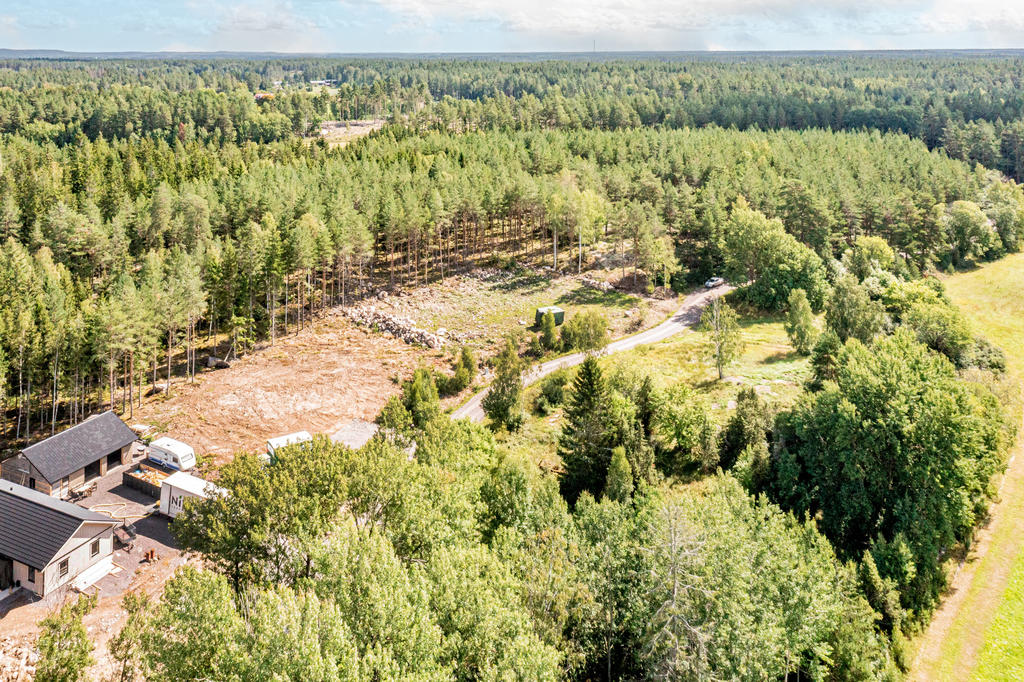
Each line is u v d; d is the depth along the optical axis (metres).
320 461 41.19
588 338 97.94
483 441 59.66
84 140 192.00
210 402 81.38
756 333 104.12
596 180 150.38
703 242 134.62
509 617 30.14
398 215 118.56
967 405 55.53
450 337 104.19
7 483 53.59
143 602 29.02
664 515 38.38
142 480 62.09
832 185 140.75
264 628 26.28
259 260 101.06
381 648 26.39
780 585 39.25
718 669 34.16
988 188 154.50
